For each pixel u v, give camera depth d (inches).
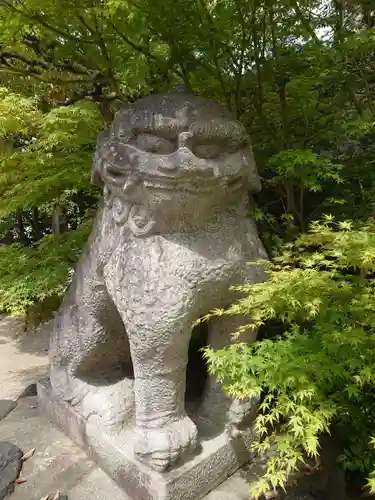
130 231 56.1
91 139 95.6
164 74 75.4
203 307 55.9
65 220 163.6
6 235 201.6
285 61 74.3
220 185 53.2
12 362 116.0
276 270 64.2
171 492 54.8
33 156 100.2
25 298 96.4
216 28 63.5
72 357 71.6
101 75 84.6
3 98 105.4
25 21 66.9
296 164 66.7
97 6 64.3
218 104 55.1
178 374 57.1
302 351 48.2
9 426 77.0
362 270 53.2
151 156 51.4
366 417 59.6
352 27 86.0
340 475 62.2
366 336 45.5
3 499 60.8
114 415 65.2
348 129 69.6
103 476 63.4
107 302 65.1
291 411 50.9
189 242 54.3
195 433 58.6
